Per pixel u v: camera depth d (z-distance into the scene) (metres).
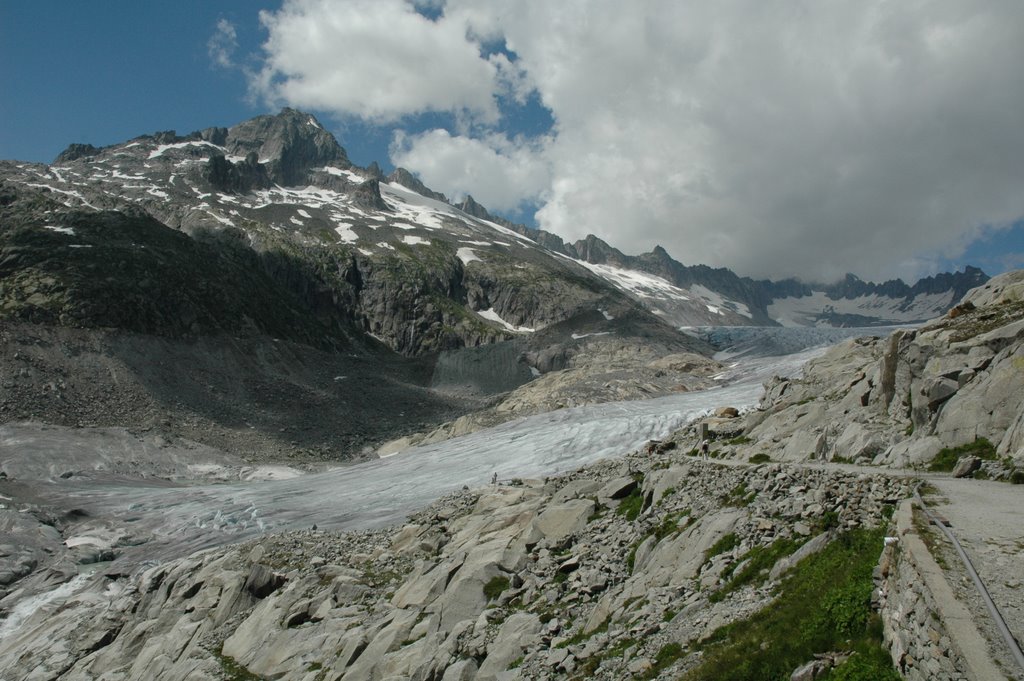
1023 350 23.56
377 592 31.80
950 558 12.11
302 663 28.16
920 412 26.95
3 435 97.88
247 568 38.97
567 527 28.34
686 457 37.03
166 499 83.88
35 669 40.72
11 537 65.81
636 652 16.83
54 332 133.50
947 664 9.63
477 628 23.05
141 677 34.53
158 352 144.75
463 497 41.75
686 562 20.06
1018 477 18.55
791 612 14.36
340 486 89.25
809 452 31.34
